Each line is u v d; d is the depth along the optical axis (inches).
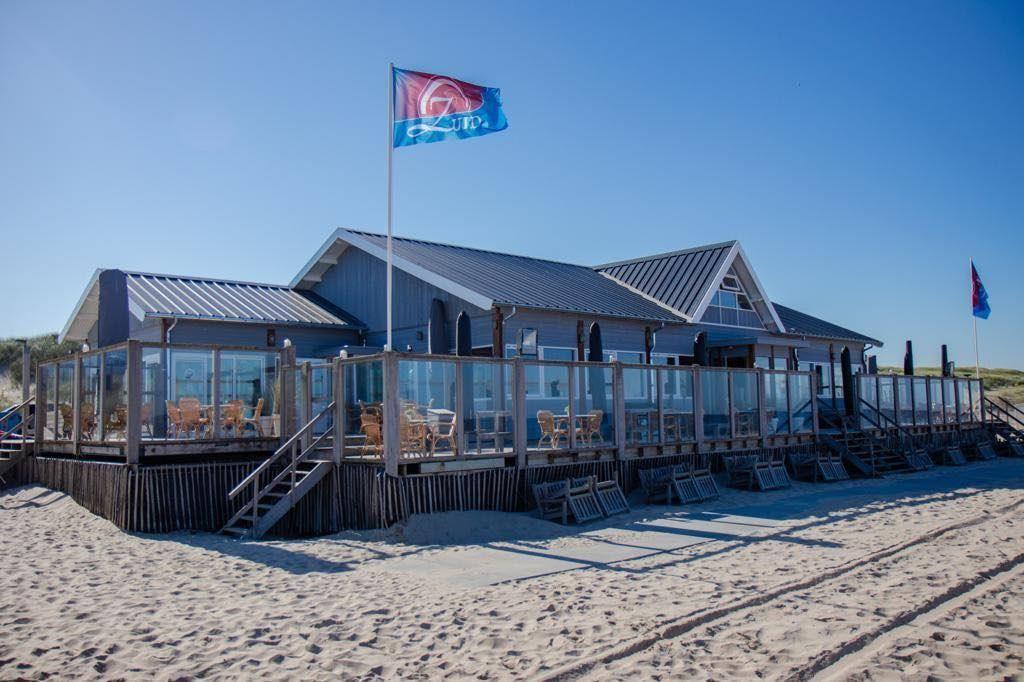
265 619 310.3
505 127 667.4
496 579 378.3
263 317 871.7
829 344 1312.7
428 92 664.4
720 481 749.9
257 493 526.6
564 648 272.7
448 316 861.2
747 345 1067.3
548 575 386.9
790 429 832.9
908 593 340.8
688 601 330.3
